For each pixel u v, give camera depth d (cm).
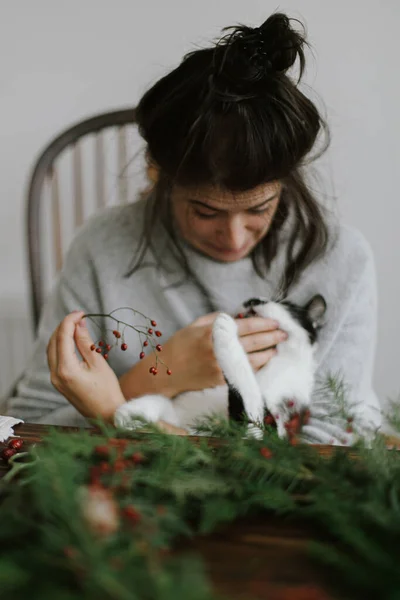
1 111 170
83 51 163
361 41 153
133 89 163
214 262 103
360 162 160
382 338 174
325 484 45
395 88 155
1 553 40
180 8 156
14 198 175
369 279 107
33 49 164
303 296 104
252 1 154
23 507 44
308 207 99
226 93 72
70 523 35
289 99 74
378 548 37
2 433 63
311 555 41
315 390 86
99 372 83
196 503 46
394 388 177
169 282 105
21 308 183
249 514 47
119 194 138
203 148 73
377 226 165
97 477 45
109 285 106
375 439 50
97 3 158
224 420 54
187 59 79
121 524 38
